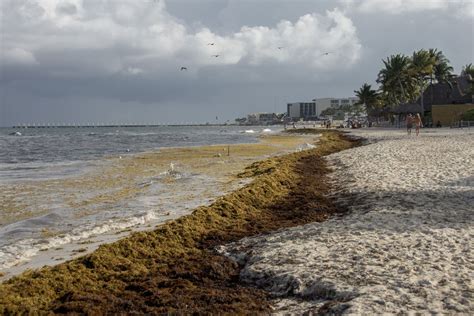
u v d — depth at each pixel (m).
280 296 7.65
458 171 20.12
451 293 6.89
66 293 7.71
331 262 8.65
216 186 20.03
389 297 6.80
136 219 13.47
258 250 10.01
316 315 6.61
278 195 17.36
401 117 90.31
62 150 49.12
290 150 43.69
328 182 20.61
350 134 66.44
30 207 15.82
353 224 11.79
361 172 21.94
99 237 11.75
